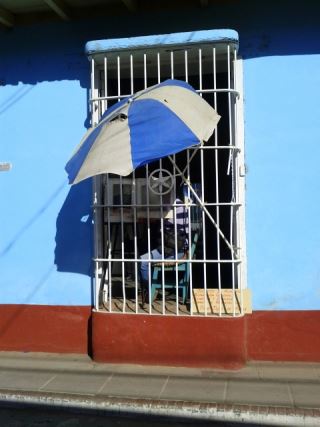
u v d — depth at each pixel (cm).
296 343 532
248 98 541
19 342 589
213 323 518
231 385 478
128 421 434
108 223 550
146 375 507
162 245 533
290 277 534
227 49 524
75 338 577
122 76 611
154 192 543
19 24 593
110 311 543
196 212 561
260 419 418
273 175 538
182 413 430
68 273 581
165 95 487
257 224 539
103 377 505
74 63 580
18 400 464
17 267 593
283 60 536
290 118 535
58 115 584
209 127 482
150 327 530
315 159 531
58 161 584
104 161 468
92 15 575
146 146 466
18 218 593
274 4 538
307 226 532
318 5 531
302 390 464
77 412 450
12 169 595
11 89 595
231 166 538
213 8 548
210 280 616
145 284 568
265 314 537
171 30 557
